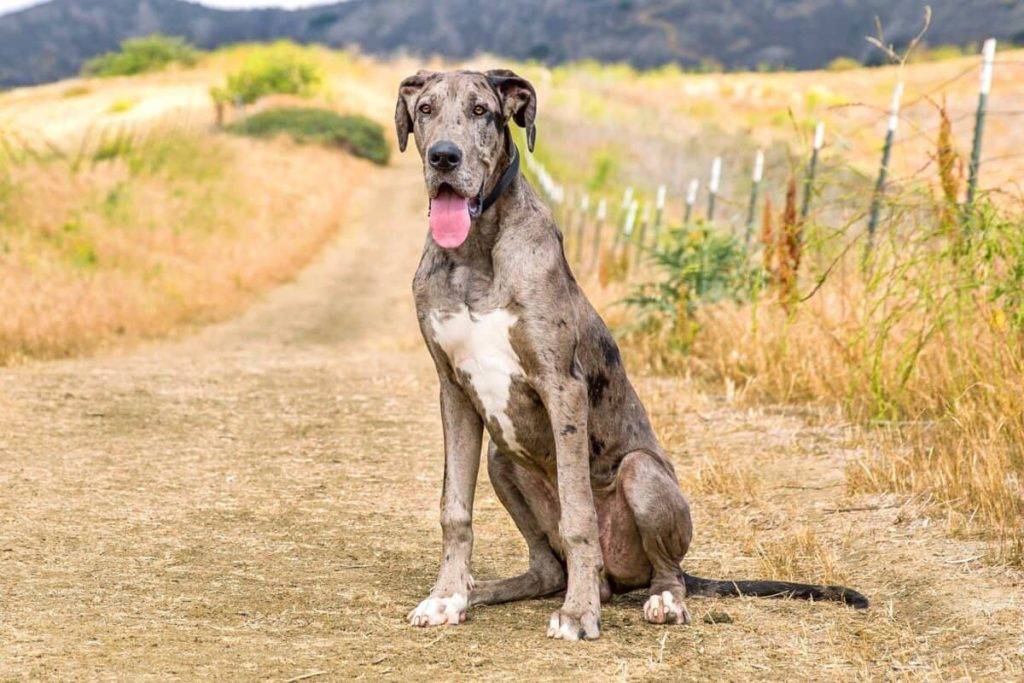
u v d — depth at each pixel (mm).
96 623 4391
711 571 5434
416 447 8156
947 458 6184
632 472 4684
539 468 4777
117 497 6602
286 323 21094
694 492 6730
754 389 9148
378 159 48531
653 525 4621
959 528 5441
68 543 5609
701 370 10203
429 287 4496
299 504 6645
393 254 32500
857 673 3961
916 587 4840
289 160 42375
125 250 22516
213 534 5941
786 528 5945
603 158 33219
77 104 65125
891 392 7867
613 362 4852
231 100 62094
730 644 4273
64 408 9094
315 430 8688
